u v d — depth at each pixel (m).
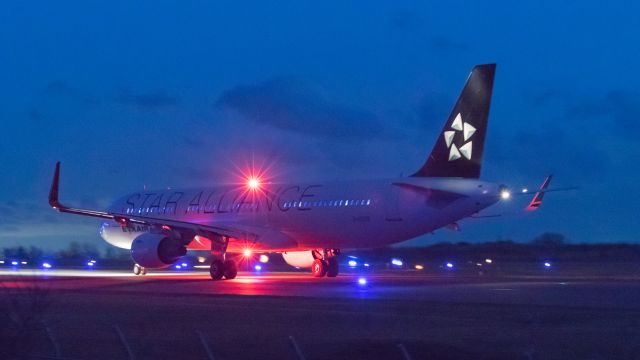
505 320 22.62
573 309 24.98
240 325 22.92
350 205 42.22
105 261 95.50
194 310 26.75
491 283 38.69
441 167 39.69
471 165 38.69
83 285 39.84
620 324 21.72
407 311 25.00
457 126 39.25
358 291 33.25
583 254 82.94
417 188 39.38
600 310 24.67
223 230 45.34
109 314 26.20
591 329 20.88
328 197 43.44
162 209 52.38
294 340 18.73
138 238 45.69
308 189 44.81
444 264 76.31
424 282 40.12
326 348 18.95
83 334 21.88
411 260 84.25
